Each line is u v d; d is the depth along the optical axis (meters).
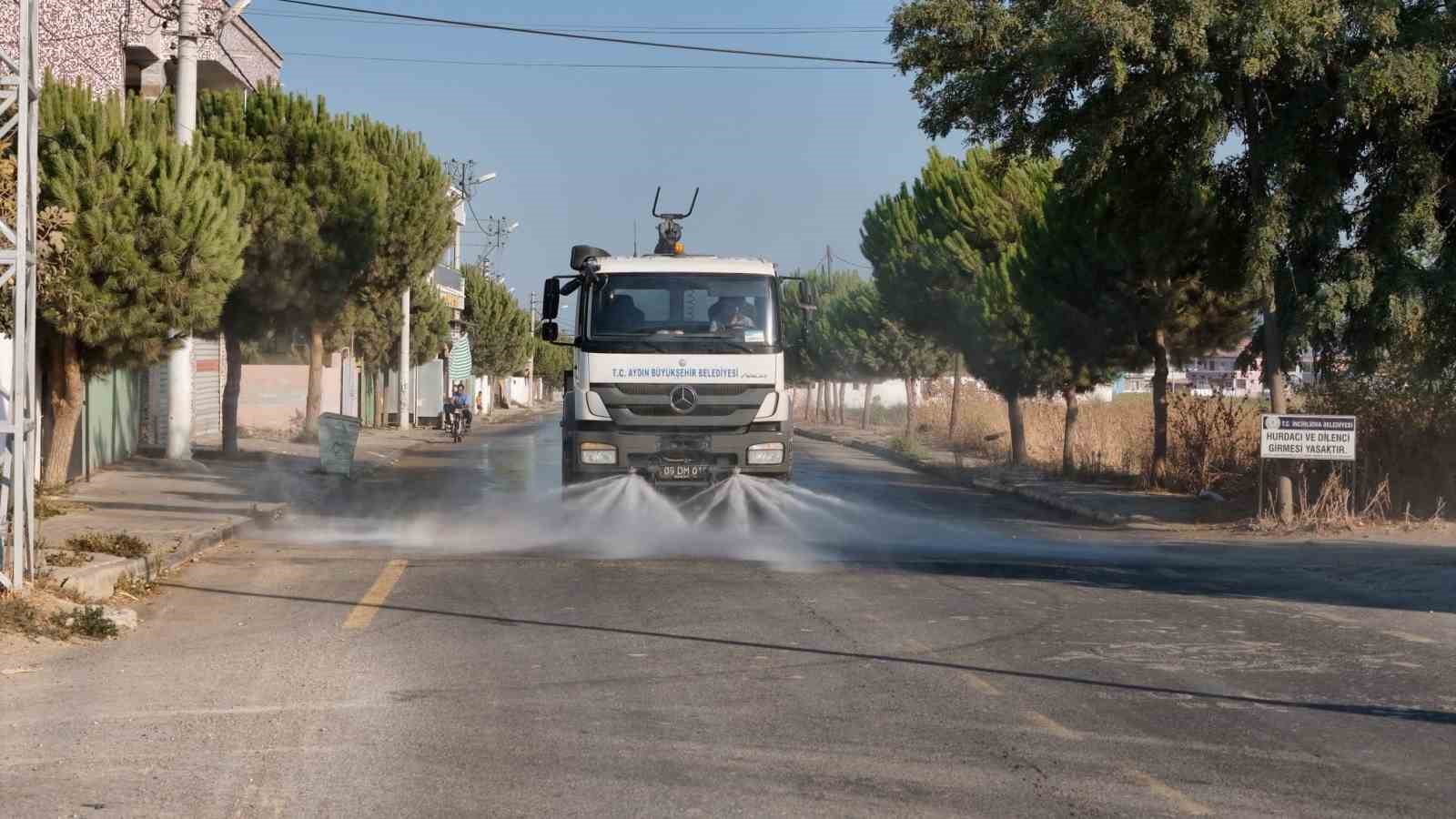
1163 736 6.77
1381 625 10.17
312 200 28.77
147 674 8.18
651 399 16.14
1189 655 8.91
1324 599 11.57
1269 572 13.38
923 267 31.66
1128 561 14.38
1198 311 23.05
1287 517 17.88
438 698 7.55
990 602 11.20
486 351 75.81
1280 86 17.28
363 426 50.03
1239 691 7.83
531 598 11.27
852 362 57.16
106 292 17.98
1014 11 17.47
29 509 10.25
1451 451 18.42
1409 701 7.59
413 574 12.71
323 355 44.88
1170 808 5.58
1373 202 17.38
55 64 23.67
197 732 6.79
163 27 23.94
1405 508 18.41
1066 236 23.34
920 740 6.66
